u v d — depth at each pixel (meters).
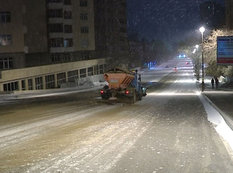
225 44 33.19
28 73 52.50
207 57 61.38
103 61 89.88
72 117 16.00
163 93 41.12
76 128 12.62
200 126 12.81
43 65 58.22
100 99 26.95
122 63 118.94
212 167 7.25
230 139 10.16
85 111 18.75
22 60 57.00
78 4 83.69
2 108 21.98
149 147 9.19
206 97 27.95
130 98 24.42
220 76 67.19
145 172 6.93
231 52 33.09
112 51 114.94
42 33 72.81
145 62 170.12
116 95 24.72
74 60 80.12
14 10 55.22
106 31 112.94
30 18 70.19
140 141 10.00
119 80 24.84
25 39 69.00
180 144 9.54
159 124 13.44
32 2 70.56
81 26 84.62
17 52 56.06
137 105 22.88
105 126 13.02
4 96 37.59
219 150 8.77
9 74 47.06
